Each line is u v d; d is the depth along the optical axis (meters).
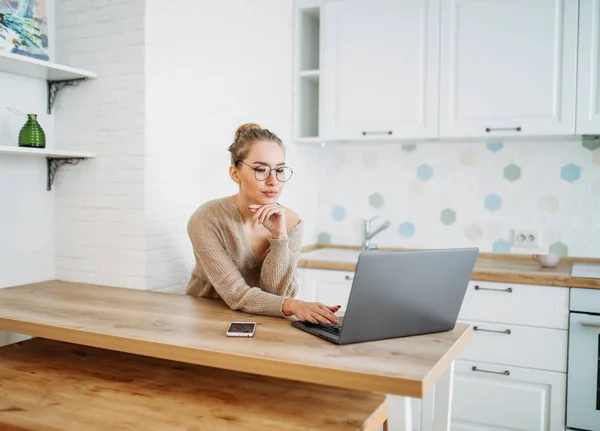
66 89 2.38
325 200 3.60
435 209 3.31
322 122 3.24
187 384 1.55
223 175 2.69
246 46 2.87
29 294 2.07
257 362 1.27
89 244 2.35
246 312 1.74
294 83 3.37
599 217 2.95
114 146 2.28
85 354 1.83
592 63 2.65
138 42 2.22
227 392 1.48
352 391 1.48
